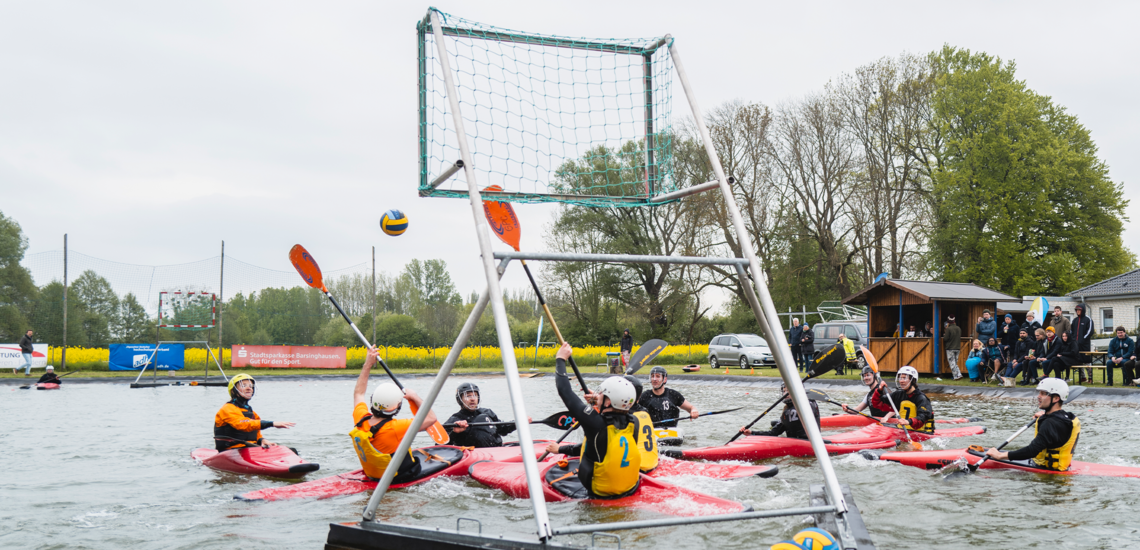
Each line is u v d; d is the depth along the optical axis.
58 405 15.56
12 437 10.39
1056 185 33.31
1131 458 8.22
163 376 24.83
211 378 24.11
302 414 13.71
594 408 5.90
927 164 34.69
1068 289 32.19
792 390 4.15
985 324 18.73
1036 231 33.81
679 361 35.12
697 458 8.20
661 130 5.73
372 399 6.64
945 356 20.19
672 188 5.78
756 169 35.22
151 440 10.09
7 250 35.00
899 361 21.47
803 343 22.36
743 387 21.69
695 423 11.98
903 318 23.72
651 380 9.84
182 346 25.88
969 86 33.25
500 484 6.45
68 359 26.31
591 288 39.59
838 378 20.34
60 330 29.14
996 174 33.00
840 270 35.81
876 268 35.09
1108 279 30.84
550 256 4.02
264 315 30.58
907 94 33.59
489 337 48.28
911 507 5.84
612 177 5.68
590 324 39.94
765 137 35.28
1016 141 33.06
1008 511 5.68
